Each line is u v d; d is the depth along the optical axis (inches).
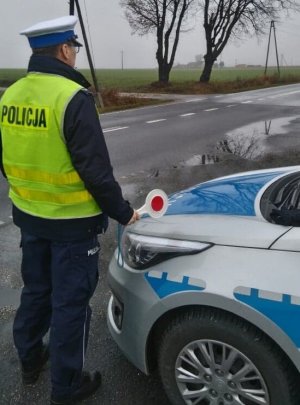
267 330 75.5
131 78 2126.0
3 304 142.3
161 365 91.6
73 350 92.2
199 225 90.1
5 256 177.6
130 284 93.5
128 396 101.5
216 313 81.7
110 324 104.4
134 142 443.5
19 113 84.0
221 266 81.2
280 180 107.3
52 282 91.2
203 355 84.8
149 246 90.9
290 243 78.3
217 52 1384.1
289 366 77.7
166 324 89.1
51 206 85.4
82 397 100.0
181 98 973.8
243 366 81.4
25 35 82.7
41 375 109.1
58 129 79.4
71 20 83.3
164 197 86.3
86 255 88.4
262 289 75.9
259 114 657.6
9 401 101.3
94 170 79.7
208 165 343.0
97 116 81.7
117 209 84.3
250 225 86.0
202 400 88.0
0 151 93.0
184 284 83.4
